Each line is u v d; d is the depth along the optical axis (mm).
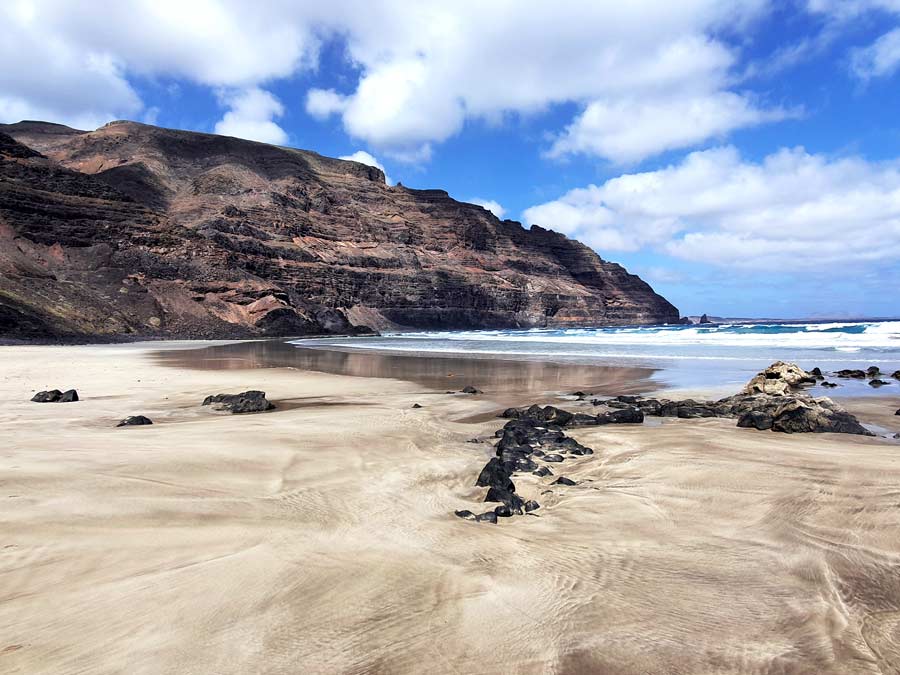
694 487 7480
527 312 192250
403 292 151875
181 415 14055
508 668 3459
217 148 181750
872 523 5859
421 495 7328
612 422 13273
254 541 5301
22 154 90500
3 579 4207
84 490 6402
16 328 52719
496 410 15391
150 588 4211
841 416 11766
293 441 10203
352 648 3586
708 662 3574
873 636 3867
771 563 5055
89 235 81188
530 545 5551
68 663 3262
